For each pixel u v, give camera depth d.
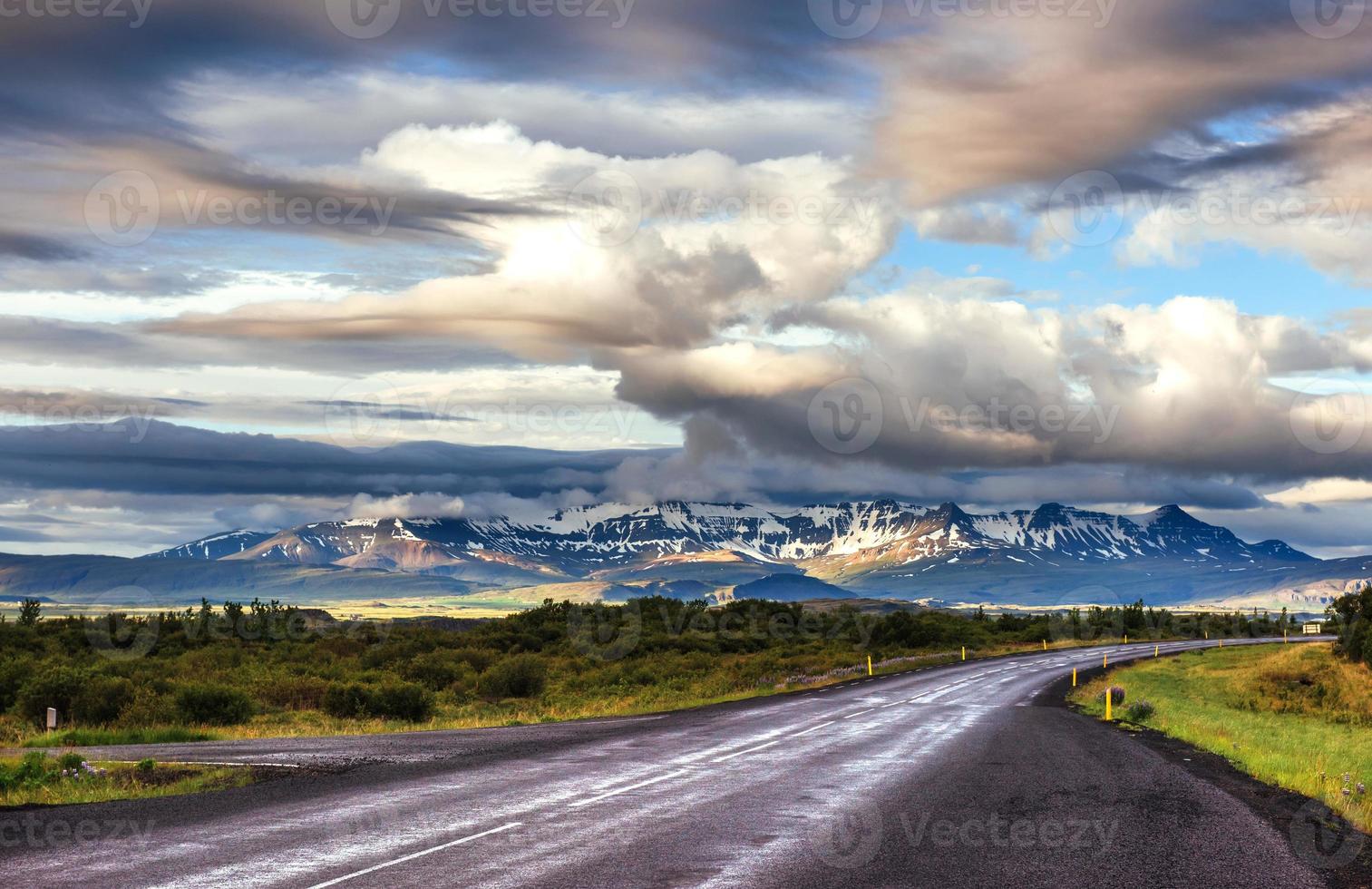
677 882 9.23
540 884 9.04
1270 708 43.88
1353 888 9.37
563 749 20.39
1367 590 62.53
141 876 9.22
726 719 27.91
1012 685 44.09
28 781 14.84
